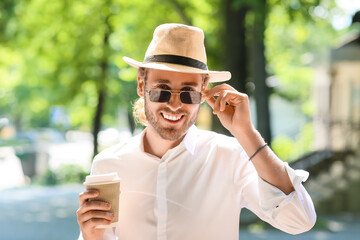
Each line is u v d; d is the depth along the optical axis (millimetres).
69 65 20391
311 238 10164
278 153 22078
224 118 2615
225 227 2742
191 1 16094
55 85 21609
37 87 30562
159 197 2719
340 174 14594
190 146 2748
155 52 2646
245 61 12703
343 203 13836
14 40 17750
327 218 12844
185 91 2588
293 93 32906
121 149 2865
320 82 20359
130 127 34594
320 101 20391
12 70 29406
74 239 10125
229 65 12609
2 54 21547
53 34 18953
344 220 12531
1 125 47312
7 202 16344
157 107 2609
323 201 13789
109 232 2719
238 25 12562
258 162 2529
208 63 15219
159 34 2660
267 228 11125
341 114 18062
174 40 2613
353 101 17516
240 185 2766
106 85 21375
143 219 2723
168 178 2744
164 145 2785
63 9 18203
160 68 2557
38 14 18094
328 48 16719
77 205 15531
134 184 2773
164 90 2580
